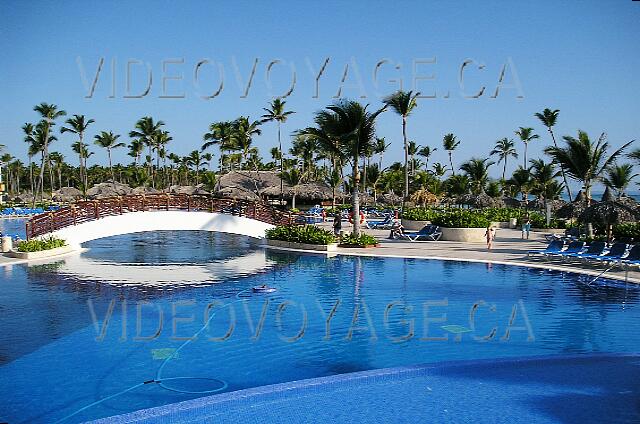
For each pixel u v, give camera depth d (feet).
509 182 220.64
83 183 238.48
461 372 26.50
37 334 35.53
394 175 247.09
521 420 21.34
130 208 83.15
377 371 25.94
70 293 48.80
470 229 88.12
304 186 172.24
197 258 72.18
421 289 49.42
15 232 120.98
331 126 81.71
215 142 226.38
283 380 27.50
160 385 26.73
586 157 88.84
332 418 21.71
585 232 86.74
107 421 20.52
